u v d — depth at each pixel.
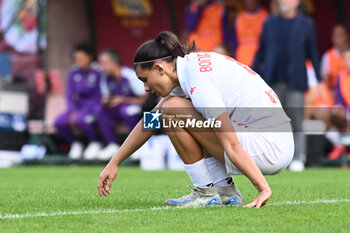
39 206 14.70
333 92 40.38
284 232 10.20
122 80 40.81
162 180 25.50
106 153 40.41
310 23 36.00
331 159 39.06
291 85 35.97
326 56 41.12
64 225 11.13
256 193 17.75
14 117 42.38
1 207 14.57
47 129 42.19
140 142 13.70
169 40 12.97
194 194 13.85
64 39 43.78
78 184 22.94
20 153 42.00
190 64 12.81
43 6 43.34
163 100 13.88
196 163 13.42
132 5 44.38
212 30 42.47
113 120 40.75
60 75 43.38
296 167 34.97
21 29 43.34
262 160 13.20
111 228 10.73
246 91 13.00
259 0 41.28
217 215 11.82
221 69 12.89
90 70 41.00
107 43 44.66
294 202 14.65
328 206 13.38
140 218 11.73
